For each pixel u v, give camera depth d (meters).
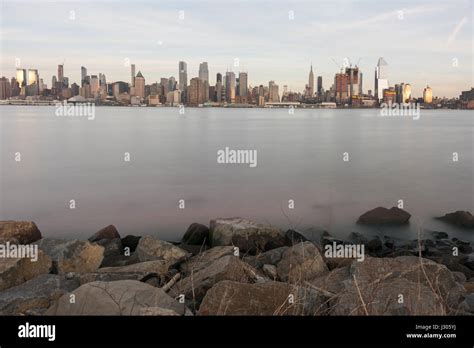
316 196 24.31
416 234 16.97
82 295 6.88
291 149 49.66
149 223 18.62
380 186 27.69
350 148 51.44
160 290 7.15
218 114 196.25
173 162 37.81
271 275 9.48
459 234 17.30
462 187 27.64
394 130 93.62
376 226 17.94
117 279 8.82
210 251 11.04
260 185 27.45
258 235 13.12
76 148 48.75
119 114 174.62
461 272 11.01
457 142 61.41
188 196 24.09
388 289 7.04
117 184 27.66
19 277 9.12
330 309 6.67
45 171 32.78
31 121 112.50
